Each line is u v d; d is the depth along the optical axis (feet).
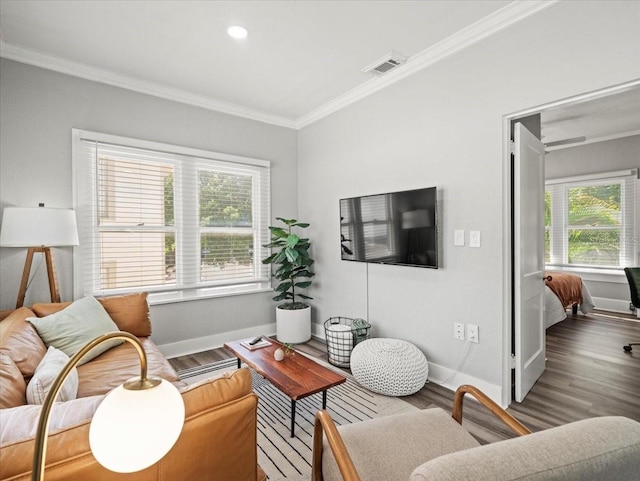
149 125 10.56
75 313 7.43
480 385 7.96
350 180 11.50
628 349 10.91
